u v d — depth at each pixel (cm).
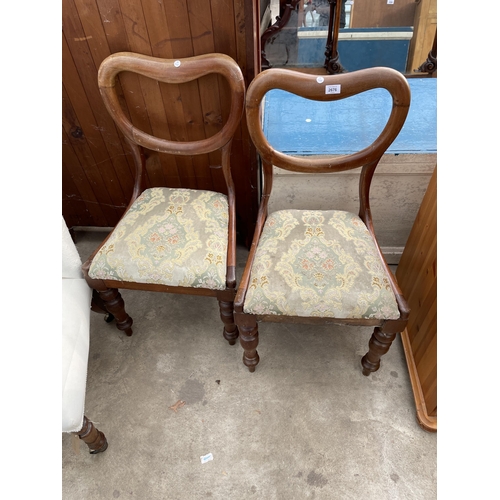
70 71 119
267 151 106
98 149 142
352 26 185
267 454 110
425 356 114
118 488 106
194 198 121
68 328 94
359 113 140
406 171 127
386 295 95
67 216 170
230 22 103
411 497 101
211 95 120
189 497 104
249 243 165
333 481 104
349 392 122
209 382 127
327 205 143
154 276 103
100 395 125
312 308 94
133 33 108
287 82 94
